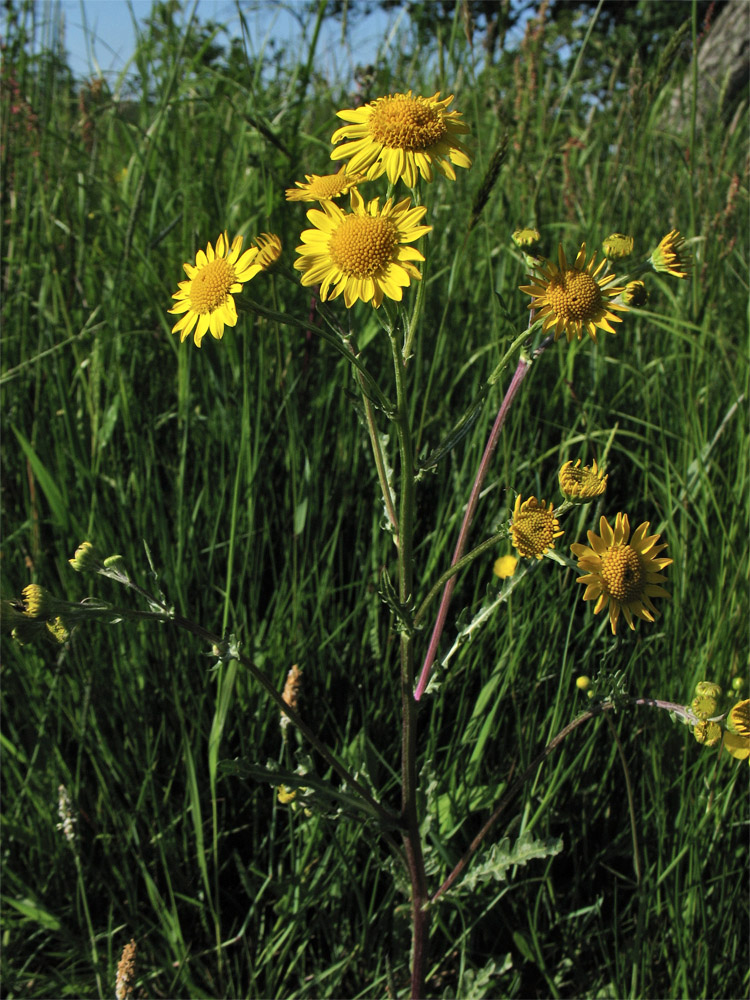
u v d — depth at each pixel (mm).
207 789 1964
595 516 2051
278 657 2029
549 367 2621
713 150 3291
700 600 2066
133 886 1826
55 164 2908
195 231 2447
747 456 2176
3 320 2631
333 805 1626
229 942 1731
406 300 2475
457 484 2164
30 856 1899
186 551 2135
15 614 1212
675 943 1671
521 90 2980
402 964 1786
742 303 3002
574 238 2910
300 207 2695
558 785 1737
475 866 1510
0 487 2330
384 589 1288
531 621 1912
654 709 1855
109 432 2252
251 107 2801
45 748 1882
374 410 1431
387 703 2064
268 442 2375
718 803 1767
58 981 1753
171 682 2033
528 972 1811
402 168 1240
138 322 2619
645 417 2576
